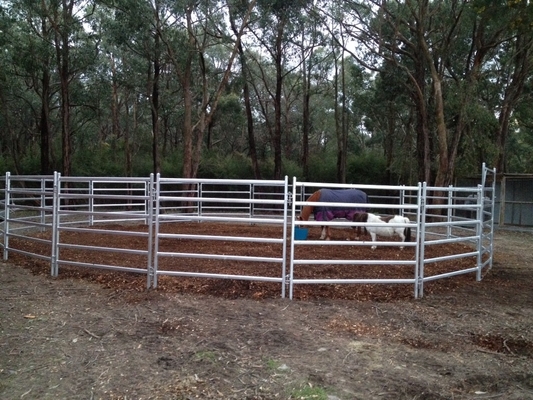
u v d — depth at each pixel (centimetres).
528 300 676
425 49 1981
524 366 442
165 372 405
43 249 965
